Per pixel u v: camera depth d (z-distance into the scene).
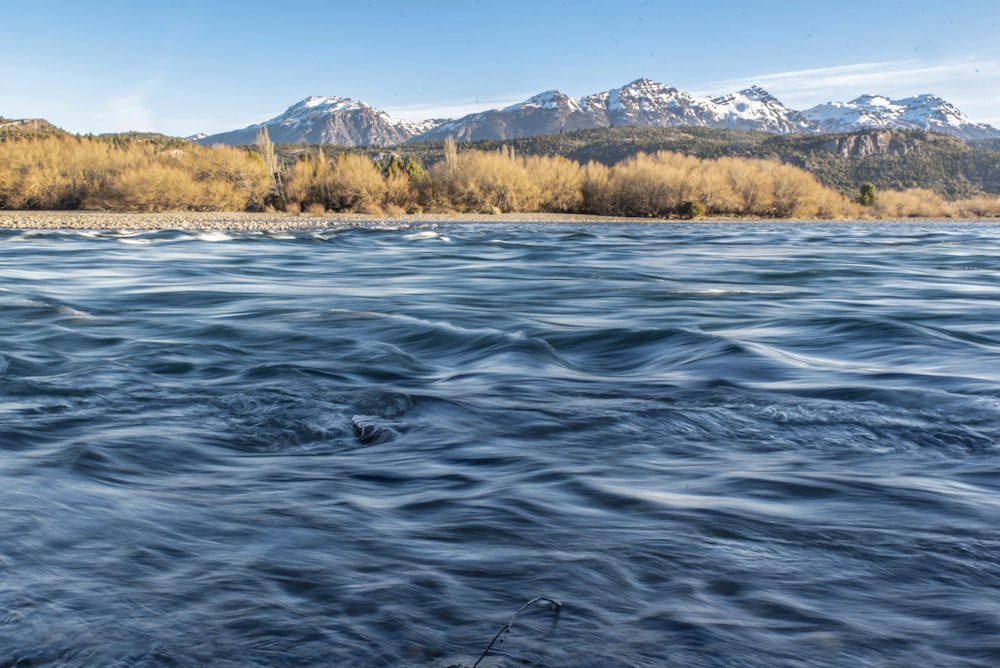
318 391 7.27
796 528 4.09
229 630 3.01
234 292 16.50
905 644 2.98
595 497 4.55
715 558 3.70
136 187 60.50
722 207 85.56
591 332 10.99
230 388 7.43
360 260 25.86
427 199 75.75
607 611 3.18
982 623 3.13
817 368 8.62
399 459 5.31
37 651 2.85
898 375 8.17
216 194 64.75
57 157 62.59
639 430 6.07
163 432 5.84
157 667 2.78
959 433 5.98
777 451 5.58
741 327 11.95
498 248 32.94
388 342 10.30
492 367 8.75
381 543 3.85
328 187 70.19
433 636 2.98
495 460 5.32
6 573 3.44
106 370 8.20
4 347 9.55
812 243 39.50
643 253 30.86
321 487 4.71
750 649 2.92
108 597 3.25
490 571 3.53
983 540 3.96
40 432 5.79
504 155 78.81
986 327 12.10
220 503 4.40
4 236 33.03
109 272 20.56
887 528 4.11
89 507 4.27
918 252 32.47
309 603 3.22
